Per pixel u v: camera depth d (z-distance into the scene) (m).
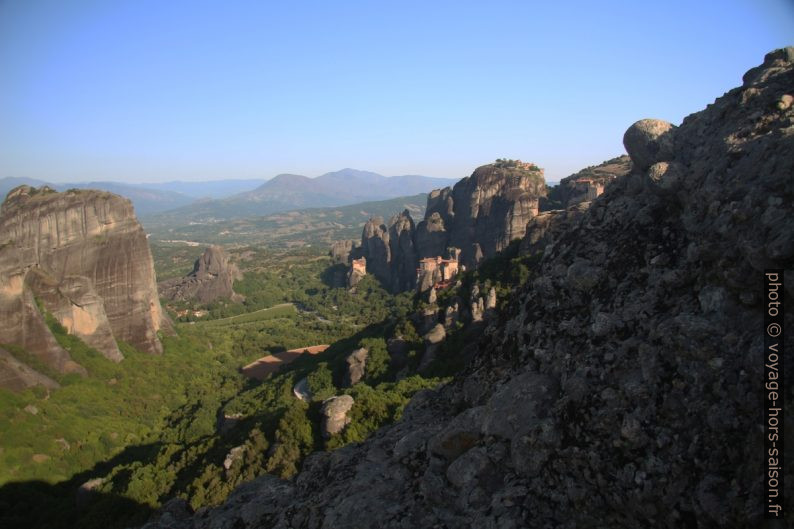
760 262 8.71
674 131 13.61
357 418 33.53
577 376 10.97
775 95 11.58
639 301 11.41
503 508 10.06
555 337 12.84
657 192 12.56
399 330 63.84
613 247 13.14
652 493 8.69
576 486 9.65
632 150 14.31
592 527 9.20
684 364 9.28
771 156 9.93
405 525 11.05
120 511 34.72
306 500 13.84
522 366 13.45
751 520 7.30
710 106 13.31
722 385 8.64
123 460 59.97
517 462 10.73
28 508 48.62
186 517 18.70
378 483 12.67
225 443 38.31
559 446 10.29
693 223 11.06
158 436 67.38
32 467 55.19
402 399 35.78
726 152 11.10
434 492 11.51
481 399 14.52
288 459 31.89
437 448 12.60
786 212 8.76
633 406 9.66
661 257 11.77
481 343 16.66
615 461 9.38
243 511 14.77
